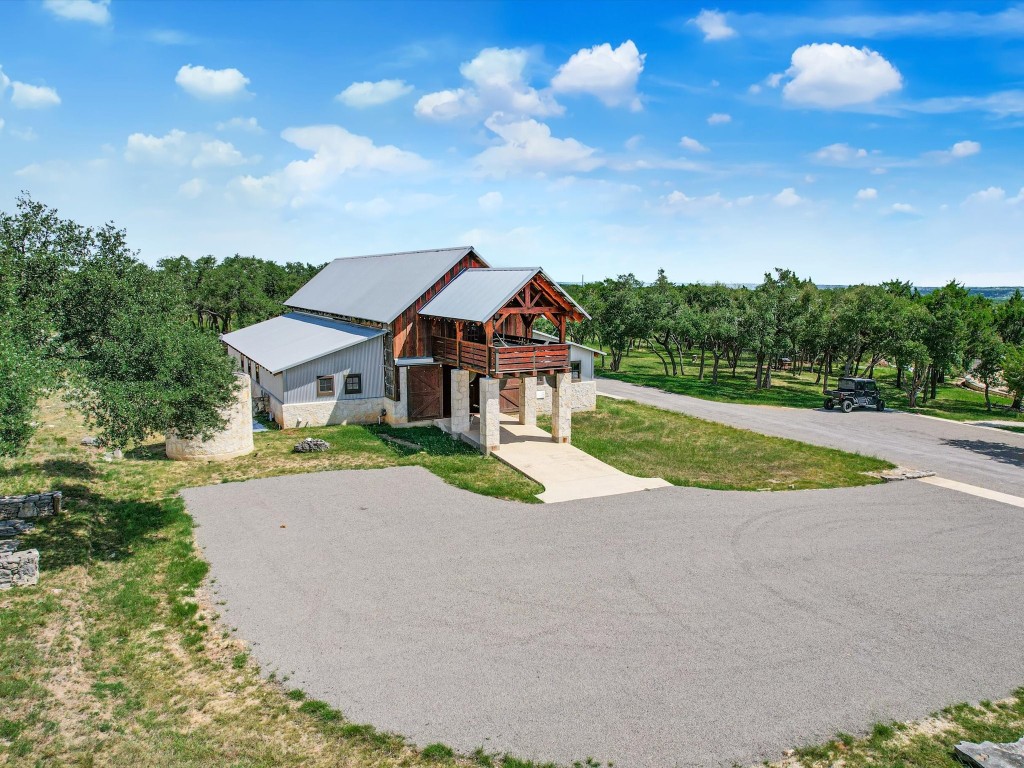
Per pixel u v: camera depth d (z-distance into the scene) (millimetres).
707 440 29641
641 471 23844
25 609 12930
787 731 9992
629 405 38438
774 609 13656
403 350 30297
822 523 18781
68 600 13484
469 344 27141
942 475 24375
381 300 32844
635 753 9477
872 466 25359
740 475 24000
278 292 78250
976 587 14898
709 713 10336
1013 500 21203
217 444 24219
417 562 15672
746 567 15672
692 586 14609
